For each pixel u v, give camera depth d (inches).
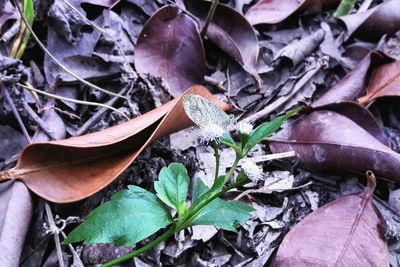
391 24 13.6
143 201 9.7
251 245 10.6
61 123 11.4
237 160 9.3
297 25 14.0
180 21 12.4
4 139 11.1
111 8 12.9
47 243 10.3
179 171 9.9
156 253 10.4
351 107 11.8
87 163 10.4
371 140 11.1
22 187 10.2
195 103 9.1
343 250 10.2
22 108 11.2
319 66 13.0
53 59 11.3
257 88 12.7
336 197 11.4
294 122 11.9
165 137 11.5
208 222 9.6
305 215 11.2
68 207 10.6
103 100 11.9
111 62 12.1
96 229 9.4
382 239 10.5
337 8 14.4
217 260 10.5
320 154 11.4
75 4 12.4
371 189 10.9
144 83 11.9
